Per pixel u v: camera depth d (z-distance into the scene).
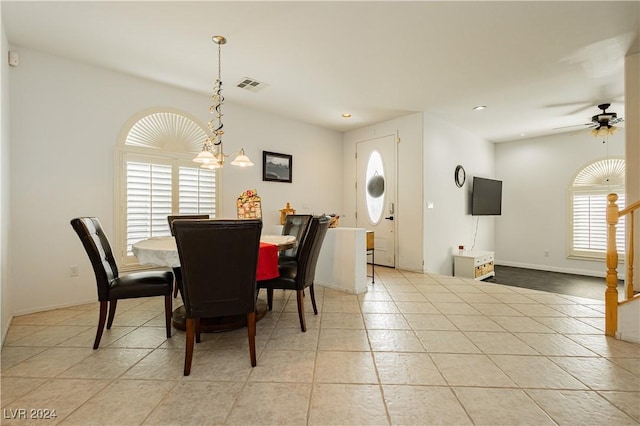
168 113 3.67
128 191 3.38
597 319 2.68
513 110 4.54
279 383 1.69
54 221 2.94
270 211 4.79
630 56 2.87
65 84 3.00
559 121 5.09
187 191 3.83
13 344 2.17
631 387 1.64
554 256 6.02
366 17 2.36
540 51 2.85
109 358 1.97
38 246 2.86
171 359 1.96
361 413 1.44
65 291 3.01
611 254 2.31
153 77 3.44
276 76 3.43
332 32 2.56
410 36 2.62
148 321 2.64
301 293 2.43
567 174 5.86
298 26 2.48
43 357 1.98
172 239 2.77
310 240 2.42
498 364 1.89
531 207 6.31
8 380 1.71
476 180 5.73
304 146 5.28
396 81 3.54
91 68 3.15
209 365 1.88
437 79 3.48
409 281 4.12
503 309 2.95
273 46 2.79
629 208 2.28
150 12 2.30
